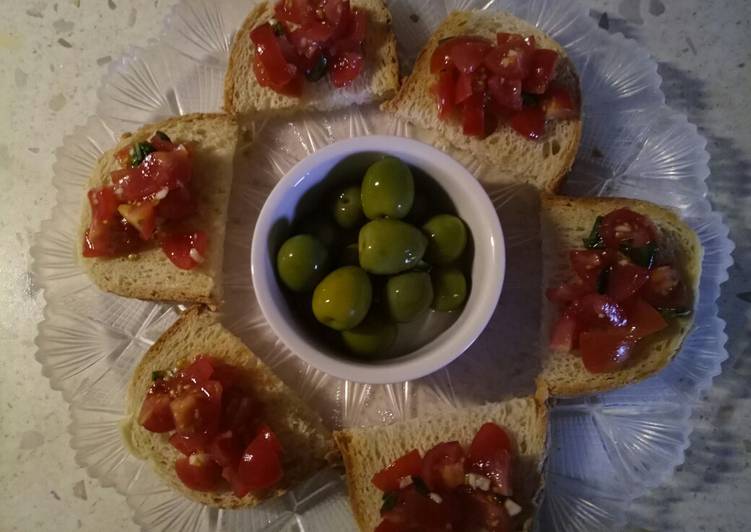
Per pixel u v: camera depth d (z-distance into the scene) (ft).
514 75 0.74
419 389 0.79
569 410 0.79
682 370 0.79
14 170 0.88
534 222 0.82
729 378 0.81
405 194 0.68
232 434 0.72
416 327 0.74
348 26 0.78
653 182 0.81
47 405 0.84
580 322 0.73
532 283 0.81
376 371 0.67
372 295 0.68
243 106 0.81
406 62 0.85
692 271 0.75
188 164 0.76
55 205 0.86
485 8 0.84
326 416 0.79
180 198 0.75
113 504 0.82
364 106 0.84
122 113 0.84
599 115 0.83
